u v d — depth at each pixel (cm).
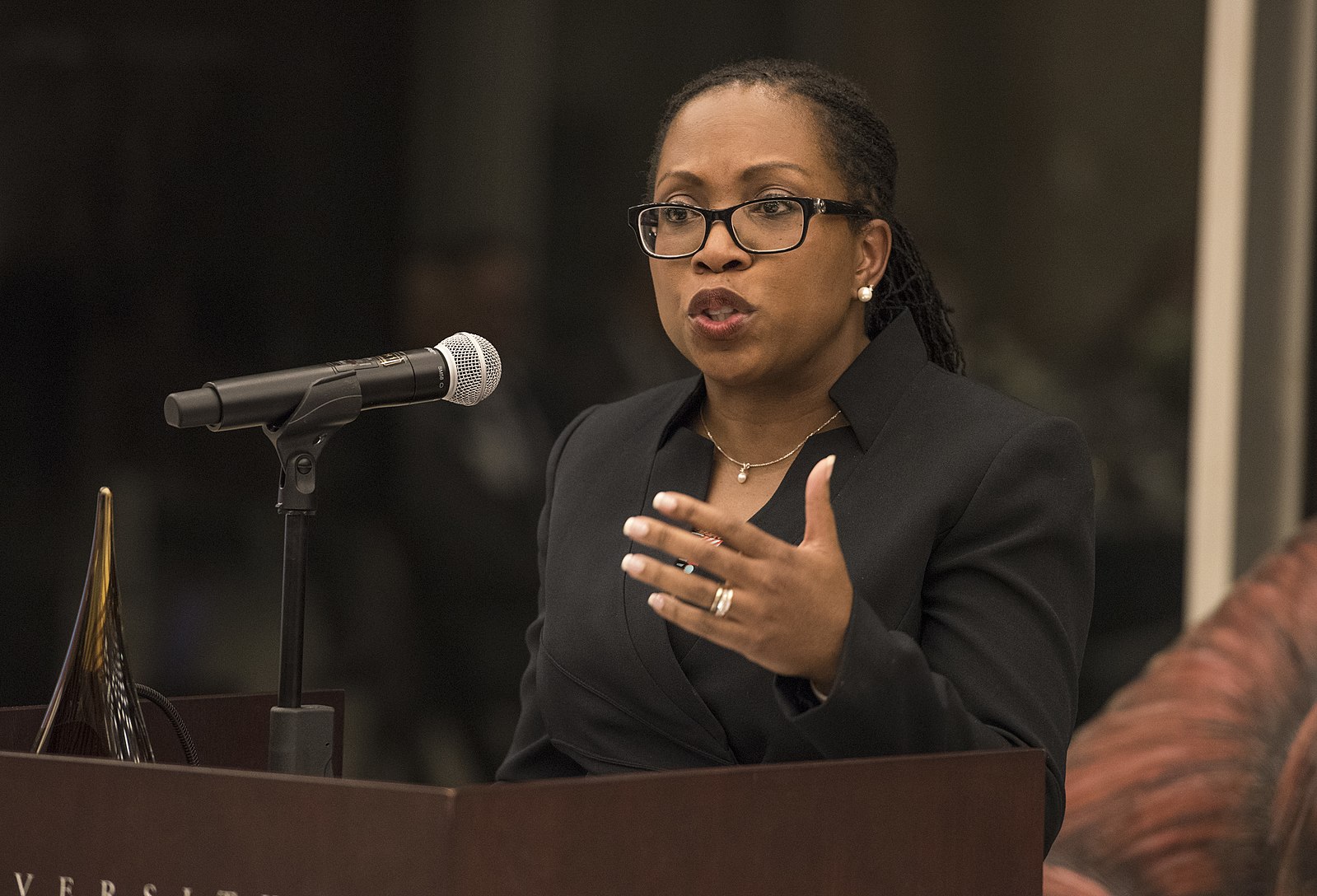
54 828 437
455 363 602
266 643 1795
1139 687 930
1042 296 1797
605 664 608
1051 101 1792
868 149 620
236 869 411
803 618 463
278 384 550
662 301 609
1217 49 1249
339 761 670
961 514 581
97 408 1808
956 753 493
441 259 1848
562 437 728
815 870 448
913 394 618
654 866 416
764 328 585
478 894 386
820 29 1802
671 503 445
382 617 1814
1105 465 1764
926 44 1798
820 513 473
